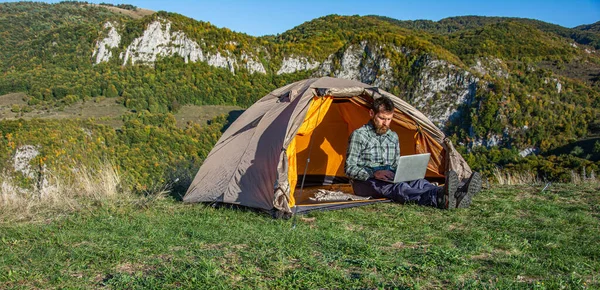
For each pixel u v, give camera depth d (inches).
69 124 1438.2
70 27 4564.5
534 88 3198.8
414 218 189.8
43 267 130.2
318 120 249.0
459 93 2945.4
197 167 303.9
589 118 2532.0
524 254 140.6
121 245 149.9
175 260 131.6
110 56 4175.7
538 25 6875.0
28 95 3467.0
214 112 3262.8
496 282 112.7
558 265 129.2
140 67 3956.7
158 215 199.0
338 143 290.4
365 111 266.8
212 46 4195.4
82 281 118.7
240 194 214.5
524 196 237.0
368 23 5255.9
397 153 233.5
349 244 146.5
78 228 176.4
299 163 288.4
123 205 216.5
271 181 206.8
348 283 112.9
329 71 3917.3
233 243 152.2
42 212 206.5
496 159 2081.7
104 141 1509.6
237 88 3833.7
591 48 5088.6
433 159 263.3
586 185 269.6
